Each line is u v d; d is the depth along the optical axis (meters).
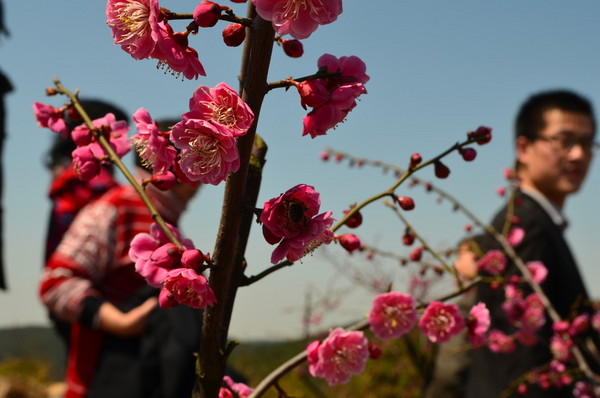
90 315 2.82
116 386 2.78
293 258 1.02
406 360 5.97
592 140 3.80
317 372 1.34
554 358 3.27
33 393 6.60
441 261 1.95
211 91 1.02
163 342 2.78
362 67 1.14
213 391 1.07
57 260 2.91
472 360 3.44
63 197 3.37
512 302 3.25
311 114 1.11
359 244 1.34
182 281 1.06
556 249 3.40
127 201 3.01
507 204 3.55
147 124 1.15
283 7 0.97
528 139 3.88
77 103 1.49
